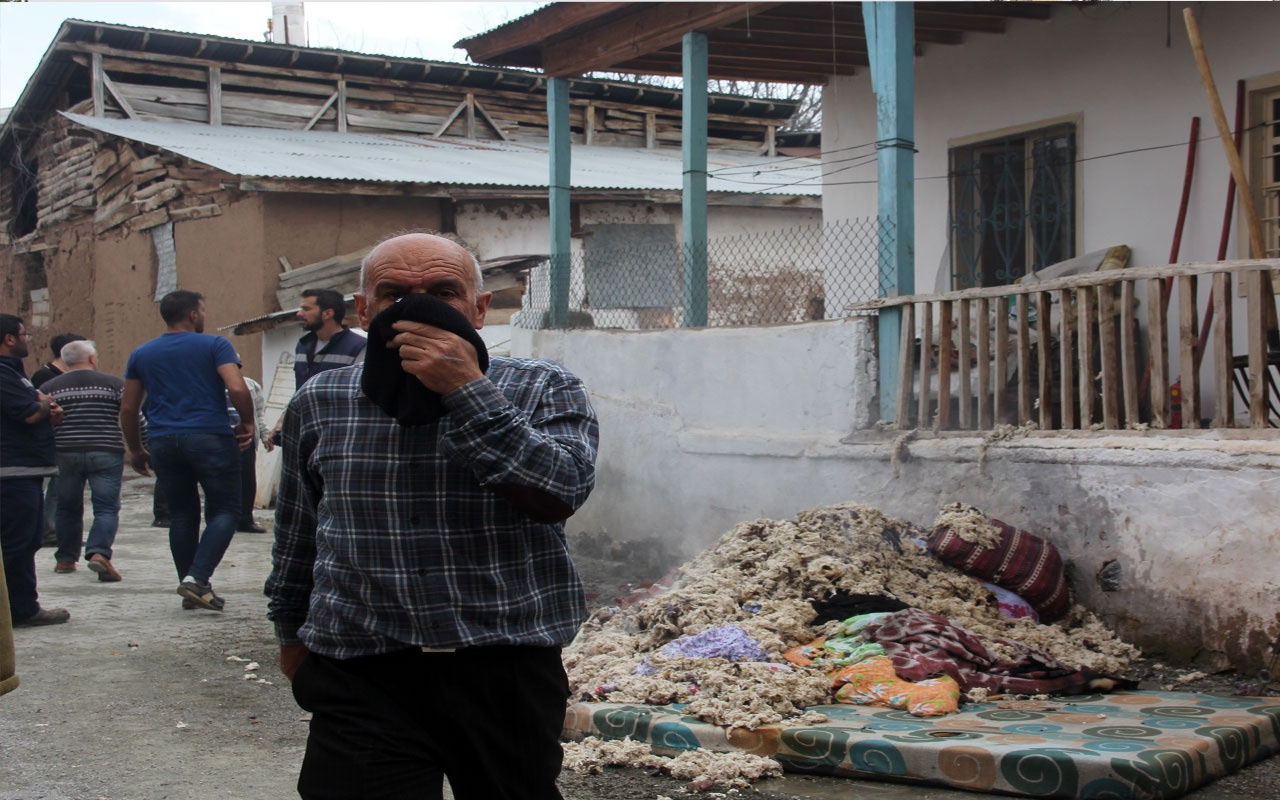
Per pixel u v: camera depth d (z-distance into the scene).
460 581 2.21
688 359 8.20
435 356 2.08
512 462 2.10
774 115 24.28
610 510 8.90
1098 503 5.61
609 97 23.09
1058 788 3.71
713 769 4.06
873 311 7.46
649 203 18.16
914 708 4.44
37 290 23.03
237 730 4.72
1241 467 5.05
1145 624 5.40
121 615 7.09
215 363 7.06
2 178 23.66
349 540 2.23
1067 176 8.59
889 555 5.86
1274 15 7.36
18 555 6.64
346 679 2.24
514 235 17.19
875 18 7.00
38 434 6.71
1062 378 5.96
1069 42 8.57
